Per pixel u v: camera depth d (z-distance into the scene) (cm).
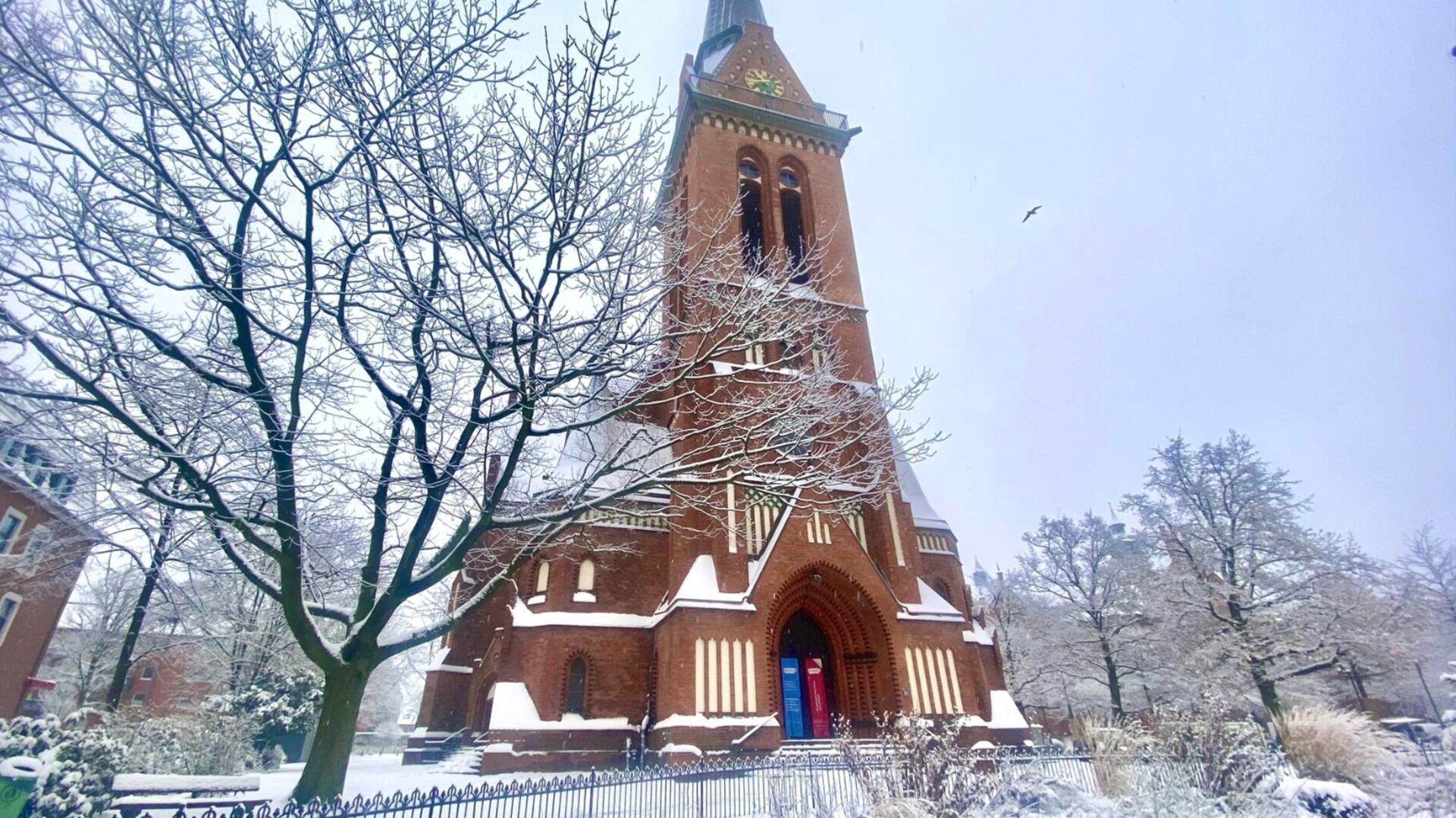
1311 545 3328
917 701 2533
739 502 2738
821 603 2794
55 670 4638
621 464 1498
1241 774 1316
